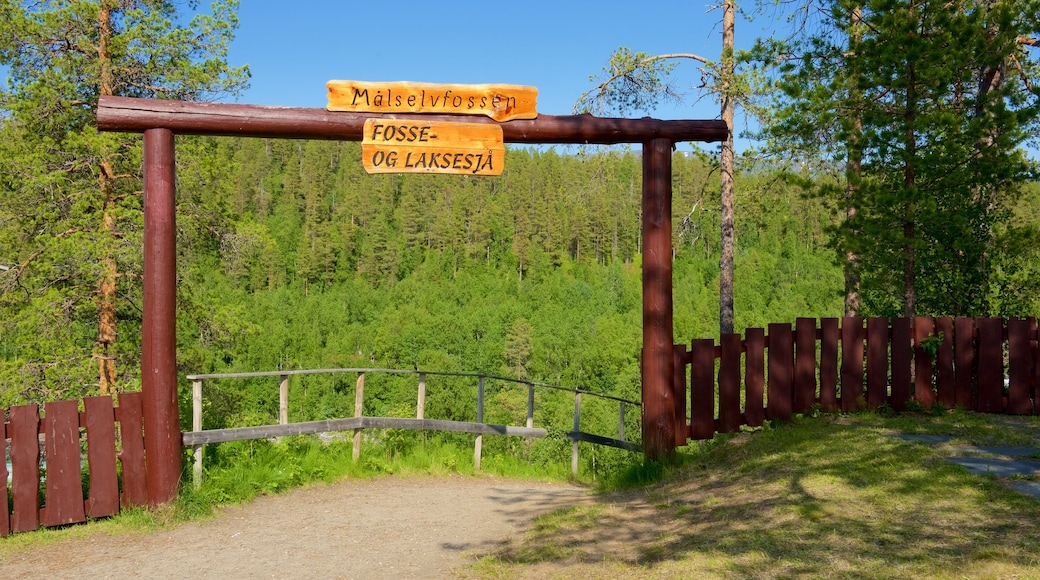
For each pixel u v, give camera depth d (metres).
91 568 5.19
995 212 10.66
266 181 163.62
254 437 7.32
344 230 135.38
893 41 8.79
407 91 7.14
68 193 14.79
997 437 6.77
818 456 6.53
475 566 4.99
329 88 7.03
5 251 15.02
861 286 10.67
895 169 9.81
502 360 71.44
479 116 7.31
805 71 10.59
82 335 15.46
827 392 8.20
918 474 5.63
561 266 128.00
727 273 16.28
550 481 9.13
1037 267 10.49
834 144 11.17
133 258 13.90
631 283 111.38
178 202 15.25
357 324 90.88
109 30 15.09
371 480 8.28
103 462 6.25
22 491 5.92
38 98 14.13
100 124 6.43
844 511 5.01
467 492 7.85
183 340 16.89
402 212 146.88
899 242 9.03
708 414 7.87
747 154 15.01
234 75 15.27
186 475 7.01
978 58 8.98
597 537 5.32
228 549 5.62
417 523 6.35
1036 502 4.78
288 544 5.74
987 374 8.16
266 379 61.47
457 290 112.94
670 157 7.65
